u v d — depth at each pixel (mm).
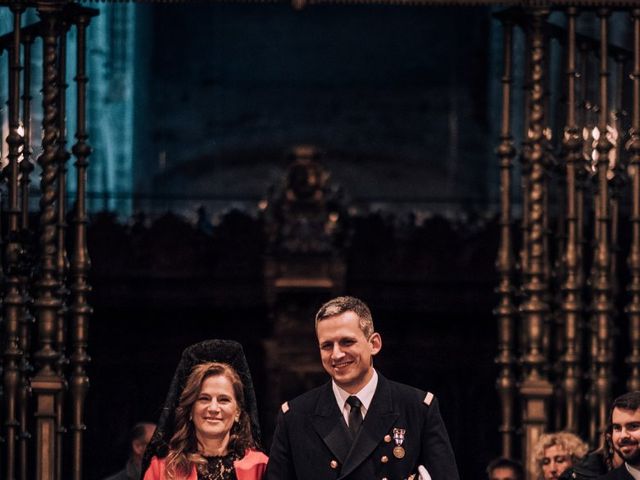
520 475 10125
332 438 6523
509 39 10641
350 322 6422
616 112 10961
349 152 36531
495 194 34875
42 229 9867
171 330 23375
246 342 23391
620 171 11211
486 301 23281
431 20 36906
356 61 36969
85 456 22562
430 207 35719
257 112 36625
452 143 36312
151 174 36188
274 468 6605
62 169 10016
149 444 6840
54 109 10008
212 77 36688
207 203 35656
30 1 10000
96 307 23141
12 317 9773
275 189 22828
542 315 10336
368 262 23547
